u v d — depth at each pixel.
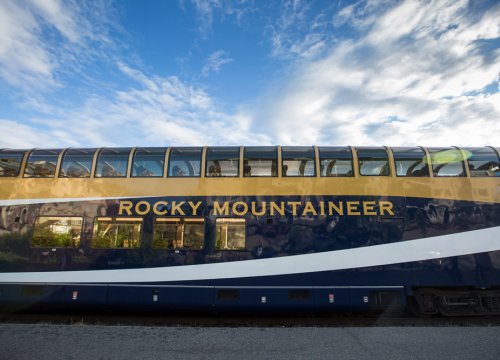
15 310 9.55
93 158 9.14
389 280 8.34
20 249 8.83
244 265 8.49
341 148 9.05
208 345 6.21
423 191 8.62
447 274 8.32
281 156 8.94
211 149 9.10
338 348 6.05
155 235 8.69
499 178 8.68
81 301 8.59
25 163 9.24
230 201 8.73
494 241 8.40
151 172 8.97
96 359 5.57
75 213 8.88
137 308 8.58
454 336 6.71
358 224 8.53
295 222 8.59
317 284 8.38
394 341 6.41
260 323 8.38
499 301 8.52
